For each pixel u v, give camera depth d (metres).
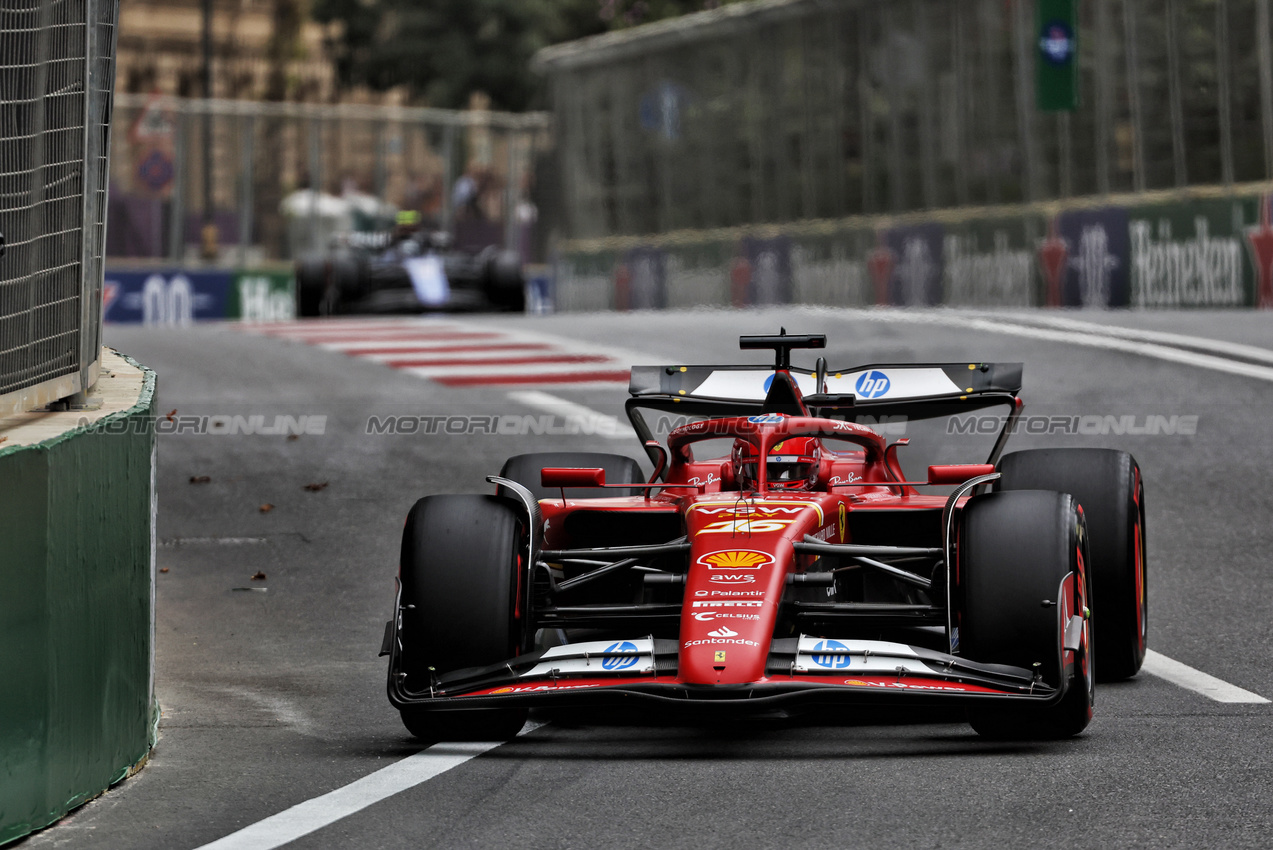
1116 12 83.50
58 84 21.48
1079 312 67.25
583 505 24.03
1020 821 17.50
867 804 18.23
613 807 18.44
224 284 117.50
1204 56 78.12
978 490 26.50
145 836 17.88
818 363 27.06
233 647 28.33
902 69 99.31
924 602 26.06
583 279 132.88
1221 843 16.67
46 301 21.09
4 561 17.52
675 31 118.44
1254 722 21.77
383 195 136.38
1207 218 74.50
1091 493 24.31
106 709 19.70
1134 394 48.84
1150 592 30.48
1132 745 20.66
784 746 21.16
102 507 19.67
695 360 57.72
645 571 22.98
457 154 140.25
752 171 113.31
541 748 21.42
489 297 89.62
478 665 21.22
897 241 97.81
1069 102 85.38
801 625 23.62
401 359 60.94
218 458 44.81
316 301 85.75
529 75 166.25
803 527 21.88
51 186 21.23
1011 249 88.06
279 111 131.50
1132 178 82.88
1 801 17.47
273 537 37.00
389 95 185.12
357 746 21.80
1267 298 70.94
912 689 19.58
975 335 60.84
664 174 122.50
